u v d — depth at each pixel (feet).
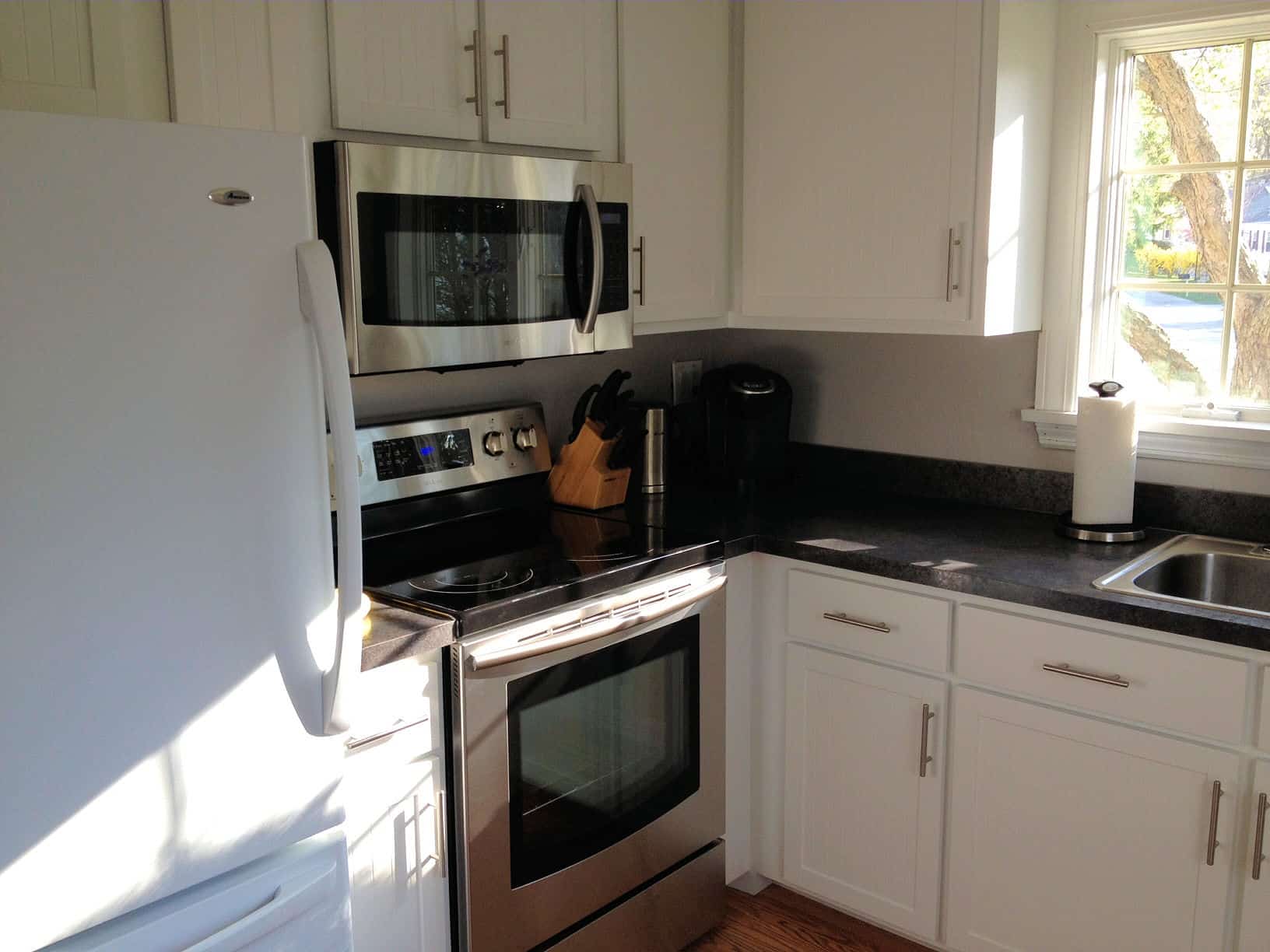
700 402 9.73
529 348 7.35
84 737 4.09
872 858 7.90
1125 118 8.11
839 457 9.82
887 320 8.23
